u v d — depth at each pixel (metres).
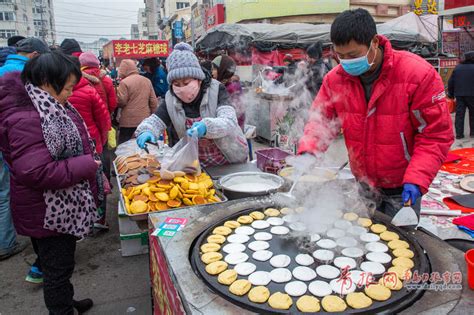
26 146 1.54
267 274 1.13
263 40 6.74
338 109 1.55
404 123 1.40
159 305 1.48
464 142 5.74
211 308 0.96
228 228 1.43
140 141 1.99
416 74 1.32
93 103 2.90
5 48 3.05
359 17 1.25
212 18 13.84
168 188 1.81
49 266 1.74
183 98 2.04
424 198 2.17
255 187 1.90
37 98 1.57
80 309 2.18
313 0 11.02
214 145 2.24
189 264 1.17
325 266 1.17
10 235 2.87
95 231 3.20
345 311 0.93
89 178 1.71
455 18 8.18
